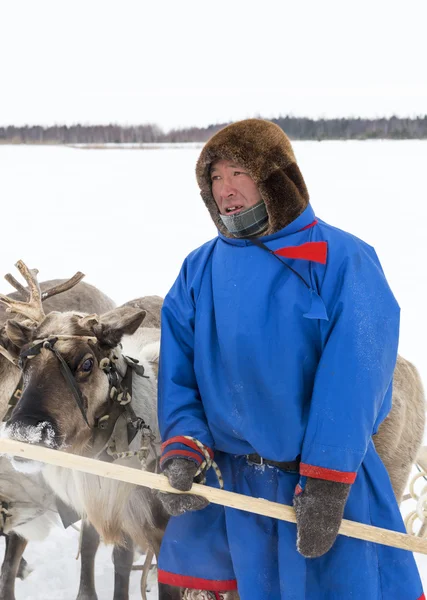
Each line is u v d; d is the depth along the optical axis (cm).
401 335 868
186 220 1972
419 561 436
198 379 277
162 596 312
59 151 4256
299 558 261
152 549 337
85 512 331
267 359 259
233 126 266
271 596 266
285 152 262
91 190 2552
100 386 303
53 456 251
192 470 261
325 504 247
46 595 422
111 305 591
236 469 281
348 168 2891
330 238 266
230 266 272
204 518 280
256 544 267
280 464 272
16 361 322
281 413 262
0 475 355
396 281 1172
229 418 269
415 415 350
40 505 367
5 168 3178
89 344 298
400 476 342
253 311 261
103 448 312
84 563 400
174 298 289
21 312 322
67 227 1828
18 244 1576
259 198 267
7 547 402
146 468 323
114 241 1648
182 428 271
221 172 270
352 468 249
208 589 278
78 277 385
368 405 250
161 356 286
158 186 2684
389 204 2056
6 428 278
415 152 3534
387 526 272
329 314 259
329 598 264
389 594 265
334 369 251
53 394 284
